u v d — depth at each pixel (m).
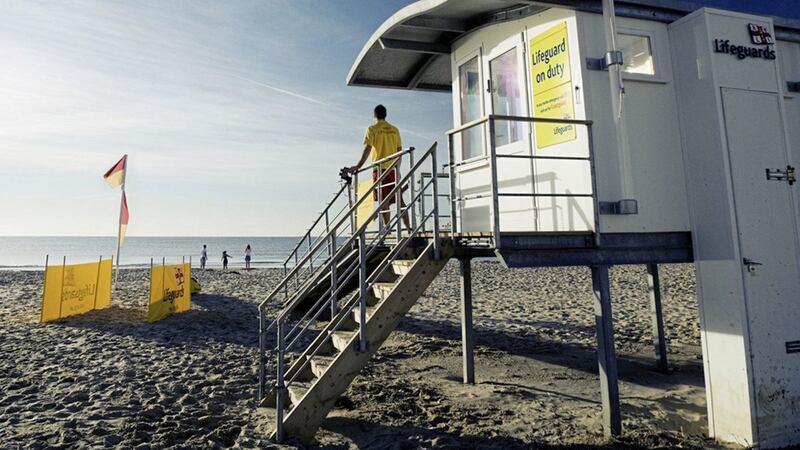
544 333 11.38
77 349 9.32
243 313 14.12
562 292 18.81
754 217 5.01
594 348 9.91
